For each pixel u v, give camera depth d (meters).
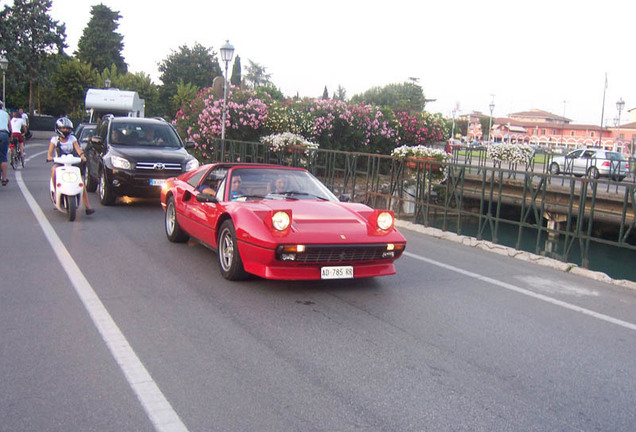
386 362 4.01
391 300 5.59
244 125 18.72
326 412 3.23
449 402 3.43
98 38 77.12
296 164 14.98
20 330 4.36
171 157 11.20
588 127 113.56
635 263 15.38
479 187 23.20
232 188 6.53
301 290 5.79
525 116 134.00
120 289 5.55
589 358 4.30
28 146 31.95
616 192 18.47
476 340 4.57
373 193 11.66
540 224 8.08
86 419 3.06
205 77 79.94
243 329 4.57
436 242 9.07
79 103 57.59
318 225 5.65
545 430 3.15
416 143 22.95
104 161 11.02
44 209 10.29
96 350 4.02
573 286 6.61
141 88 59.47
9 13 50.56
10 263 6.39
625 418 3.34
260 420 3.11
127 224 9.23
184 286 5.75
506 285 6.45
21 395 3.31
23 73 50.16
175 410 3.19
